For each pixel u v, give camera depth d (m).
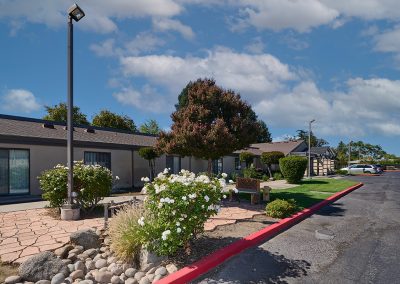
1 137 14.09
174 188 6.01
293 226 9.63
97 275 5.18
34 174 15.85
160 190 5.95
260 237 7.95
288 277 5.77
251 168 29.81
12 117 18.11
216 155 13.22
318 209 12.91
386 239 8.38
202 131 12.77
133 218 6.42
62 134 17.78
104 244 6.61
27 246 6.37
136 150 20.89
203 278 5.58
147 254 5.75
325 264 6.46
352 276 5.87
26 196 15.18
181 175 7.05
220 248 6.80
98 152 18.88
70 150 9.72
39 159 16.11
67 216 9.27
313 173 40.38
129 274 5.43
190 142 12.62
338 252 7.23
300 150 43.47
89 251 6.10
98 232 7.08
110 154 19.52
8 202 13.43
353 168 47.34
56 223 8.74
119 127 41.62
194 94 14.05
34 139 15.34
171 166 24.28
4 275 5.11
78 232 6.43
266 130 59.94
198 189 6.16
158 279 5.20
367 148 90.06
